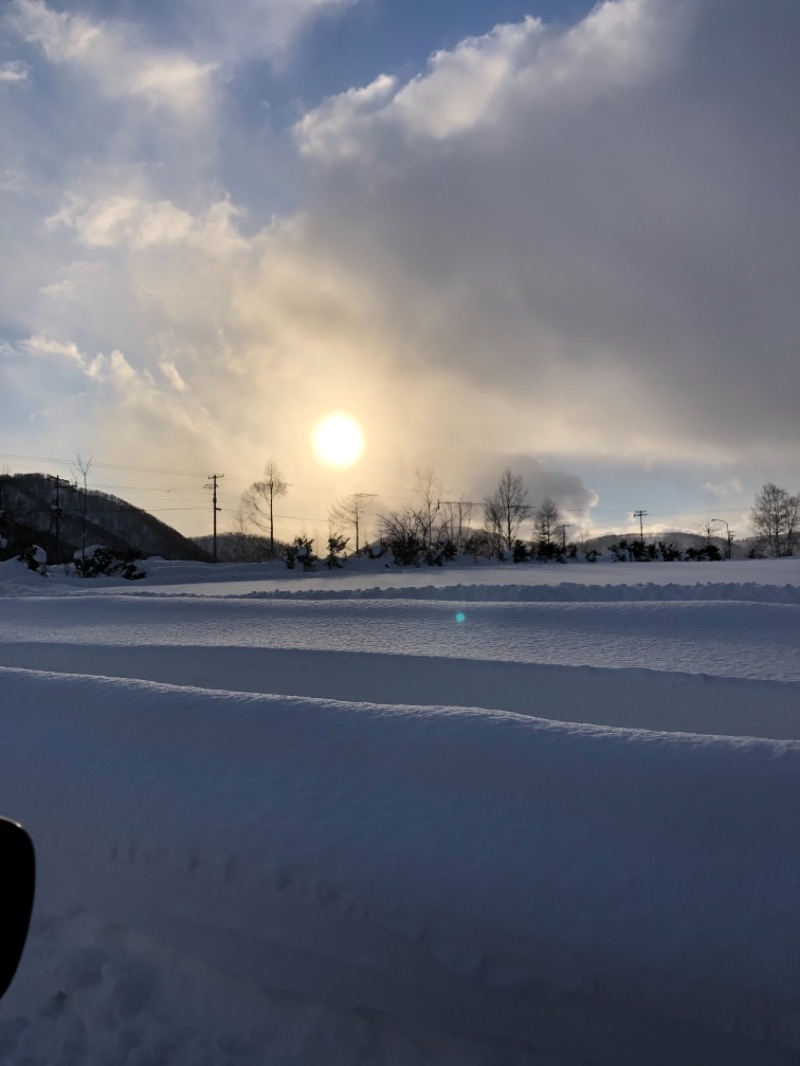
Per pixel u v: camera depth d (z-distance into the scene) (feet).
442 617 32.89
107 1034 8.03
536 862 7.95
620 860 7.82
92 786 10.86
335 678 21.42
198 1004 8.28
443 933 7.47
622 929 7.06
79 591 70.23
